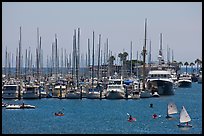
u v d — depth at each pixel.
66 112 182.25
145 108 199.12
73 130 137.50
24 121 155.12
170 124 149.12
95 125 148.25
